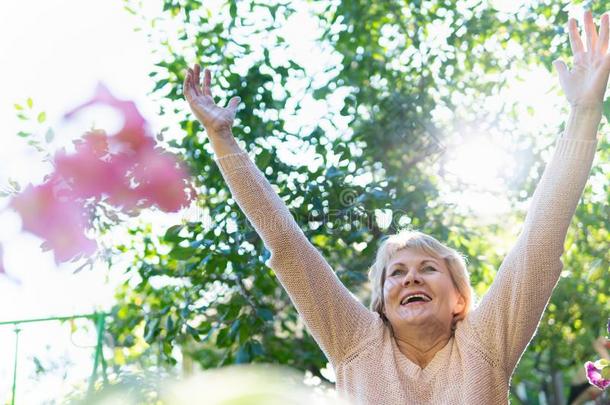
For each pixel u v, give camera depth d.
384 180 5.11
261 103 5.25
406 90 5.84
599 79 2.22
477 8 5.82
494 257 6.04
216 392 0.69
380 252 2.50
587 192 5.68
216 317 5.39
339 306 2.32
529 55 5.75
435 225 5.53
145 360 6.05
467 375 2.20
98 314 4.81
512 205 5.89
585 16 2.30
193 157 4.93
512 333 2.21
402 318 2.31
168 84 5.19
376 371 2.27
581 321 6.50
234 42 5.46
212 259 4.71
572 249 6.14
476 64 5.88
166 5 5.44
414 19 5.93
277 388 0.70
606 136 5.19
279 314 5.91
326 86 5.60
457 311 2.43
